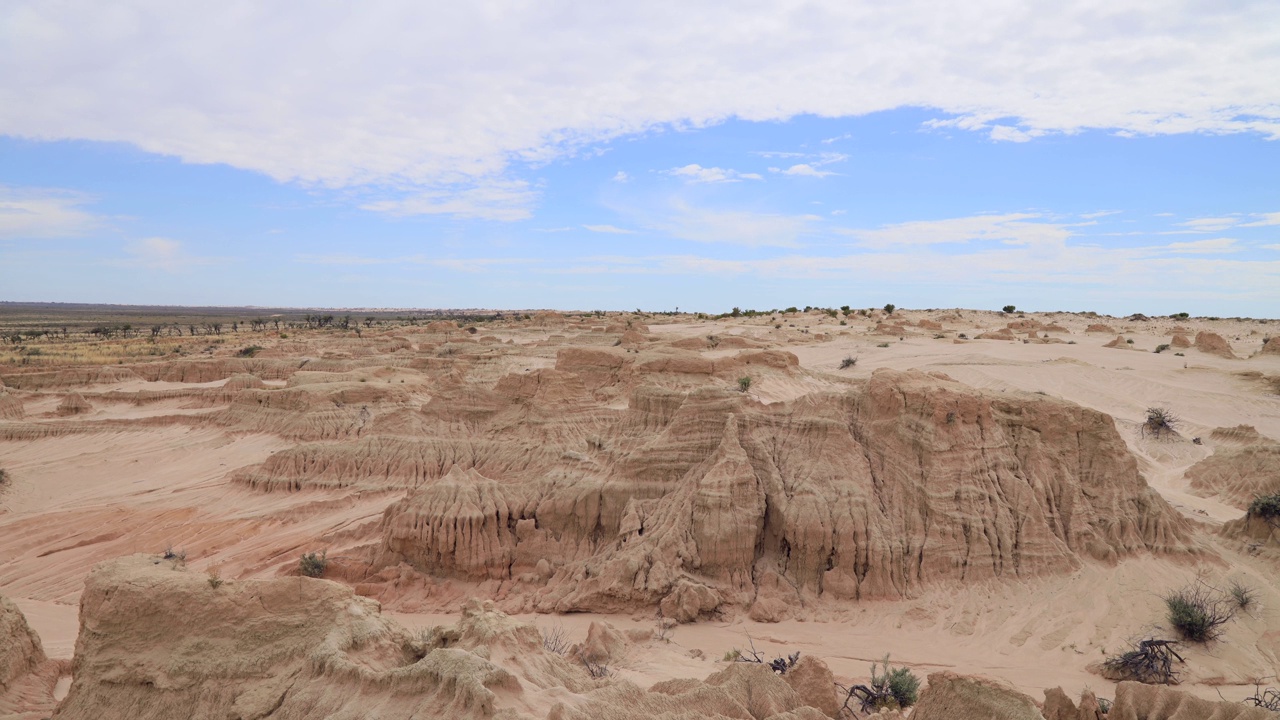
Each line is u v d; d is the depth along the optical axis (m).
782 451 27.38
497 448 44.28
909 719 14.01
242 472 48.72
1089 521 24.91
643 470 28.34
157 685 14.19
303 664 14.05
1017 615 22.19
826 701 16.33
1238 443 45.56
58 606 29.14
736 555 24.89
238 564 33.75
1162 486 36.06
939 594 23.34
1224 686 18.53
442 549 27.39
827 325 137.50
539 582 26.62
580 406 49.41
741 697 14.43
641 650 21.38
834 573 24.22
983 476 25.22
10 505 47.03
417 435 47.34
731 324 145.88
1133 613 21.64
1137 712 13.53
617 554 25.72
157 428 65.44
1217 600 21.78
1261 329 129.38
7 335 176.25
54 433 63.81
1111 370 73.88
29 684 17.66
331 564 29.31
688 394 30.27
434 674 12.65
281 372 92.56
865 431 27.41
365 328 198.88
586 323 153.88
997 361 81.44
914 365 82.69
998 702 12.67
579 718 12.20
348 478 45.16
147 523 41.69
